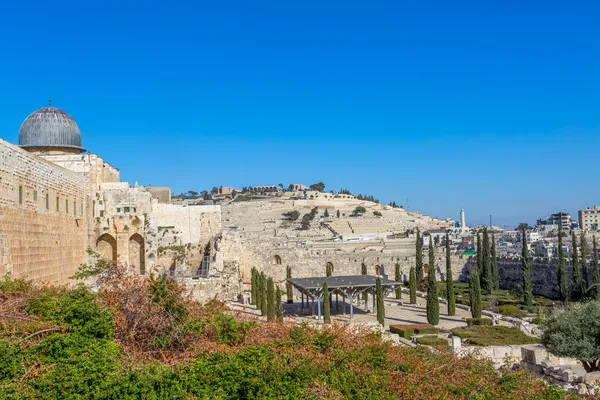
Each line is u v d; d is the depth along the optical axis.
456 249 165.00
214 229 87.75
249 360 25.67
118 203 75.38
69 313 27.59
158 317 28.47
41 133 75.69
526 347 48.16
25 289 32.91
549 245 173.25
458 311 81.44
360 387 25.80
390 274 117.62
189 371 24.38
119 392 22.59
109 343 26.80
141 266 75.69
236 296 83.31
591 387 37.72
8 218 42.12
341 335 30.80
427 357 32.69
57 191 55.06
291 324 34.50
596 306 44.53
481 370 32.22
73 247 60.69
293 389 24.14
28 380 22.67
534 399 29.42
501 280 115.88
